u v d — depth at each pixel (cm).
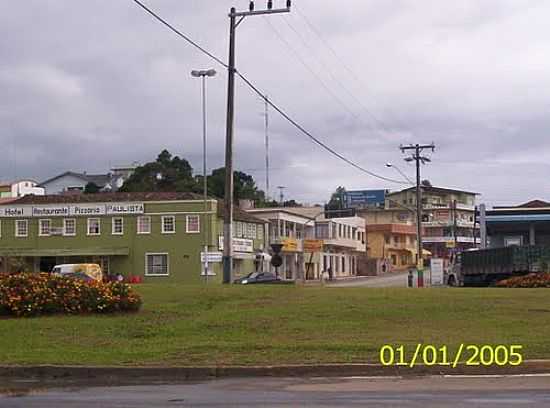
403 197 13425
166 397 1199
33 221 7750
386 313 2091
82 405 1130
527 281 3909
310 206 11288
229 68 3641
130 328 1892
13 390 1299
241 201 9925
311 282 8325
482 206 6706
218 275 7475
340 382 1344
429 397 1161
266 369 1427
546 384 1294
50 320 1984
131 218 7581
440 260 7231
